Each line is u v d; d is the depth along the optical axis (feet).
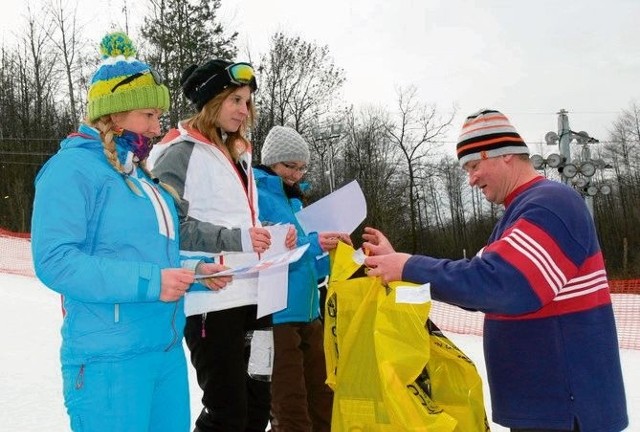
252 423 8.96
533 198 6.65
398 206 125.80
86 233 5.93
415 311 6.49
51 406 13.28
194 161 8.11
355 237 71.72
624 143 145.59
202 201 8.14
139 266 5.87
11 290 32.89
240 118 8.51
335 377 7.25
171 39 83.97
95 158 6.13
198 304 7.86
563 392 6.50
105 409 5.88
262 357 8.80
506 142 7.16
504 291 6.31
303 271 10.48
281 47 98.99
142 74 6.46
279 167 11.64
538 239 6.36
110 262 5.77
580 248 6.46
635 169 144.46
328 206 10.43
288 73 99.86
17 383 15.02
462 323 29.40
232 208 8.33
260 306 8.12
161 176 7.95
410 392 6.35
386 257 7.00
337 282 7.38
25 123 107.34
